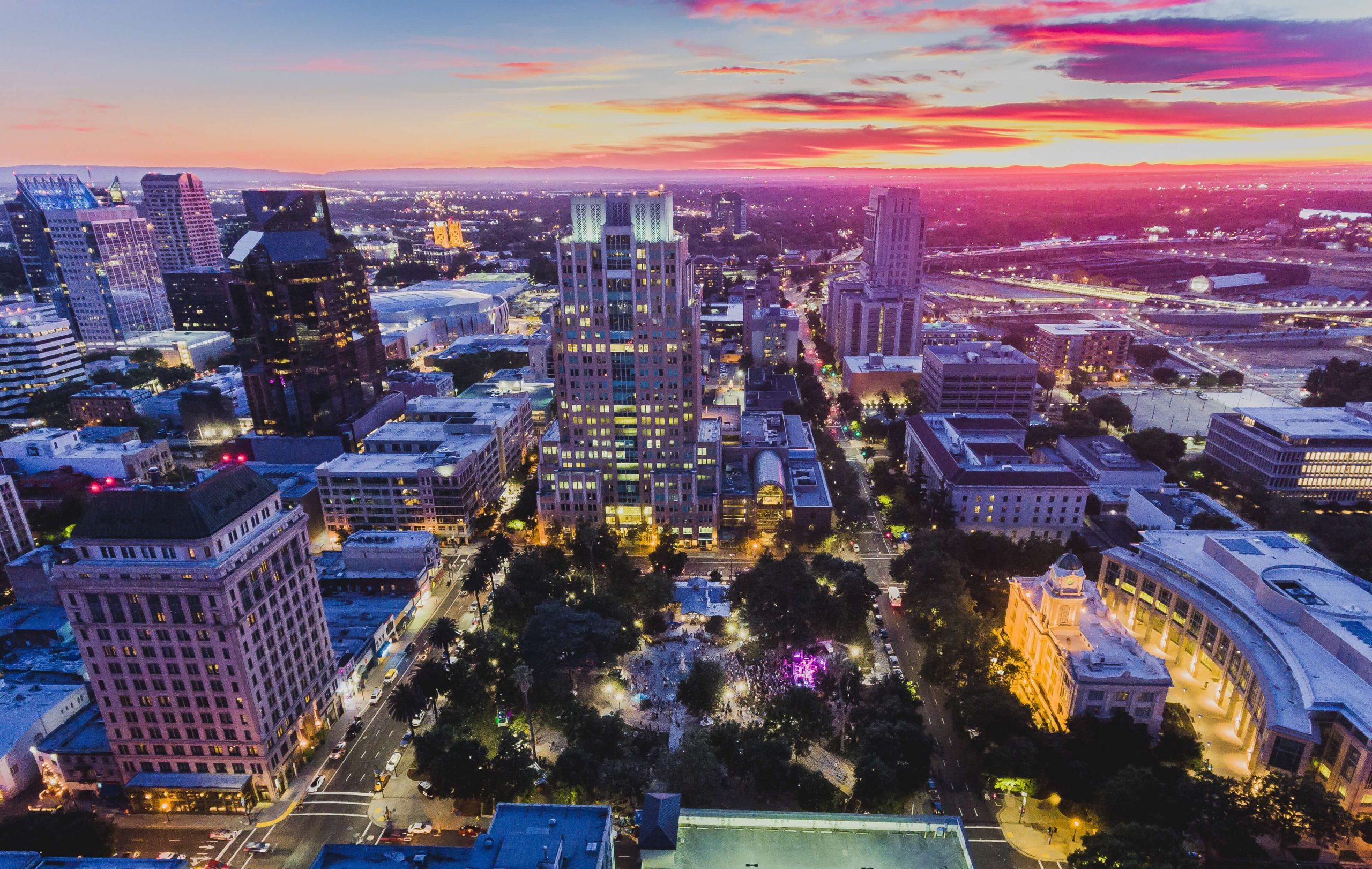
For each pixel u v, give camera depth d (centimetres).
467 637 16962
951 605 16238
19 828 11088
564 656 15575
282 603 13925
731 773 13400
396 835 12700
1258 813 11388
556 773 12925
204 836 12781
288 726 14050
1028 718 13675
